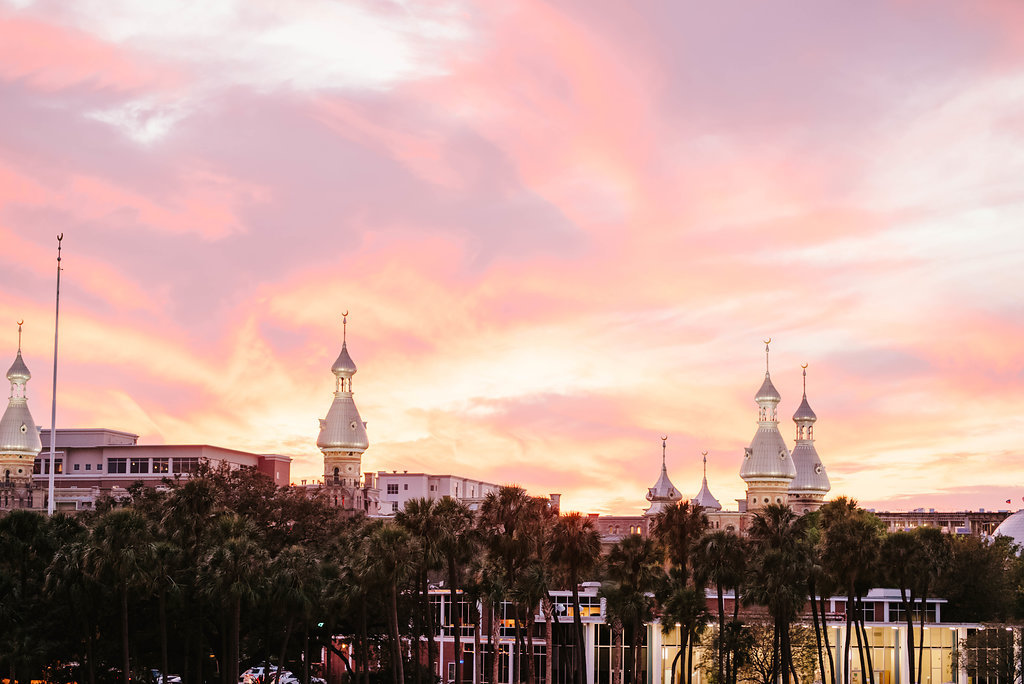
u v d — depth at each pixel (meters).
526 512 115.38
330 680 146.12
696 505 126.19
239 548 104.12
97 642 111.19
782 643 115.50
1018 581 171.88
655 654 143.88
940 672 146.88
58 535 107.69
